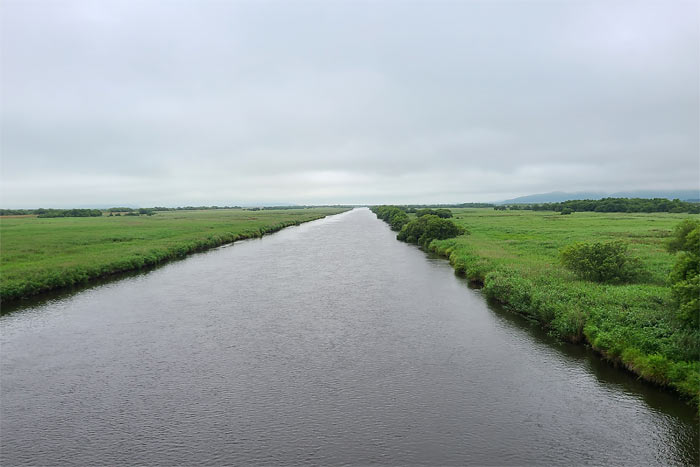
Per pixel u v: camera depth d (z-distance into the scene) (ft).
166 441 39.99
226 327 72.95
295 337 67.67
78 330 71.61
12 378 53.26
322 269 131.44
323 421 42.88
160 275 122.42
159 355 60.54
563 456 36.78
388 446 38.70
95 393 49.29
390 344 63.98
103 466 36.58
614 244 86.38
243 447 38.96
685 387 42.88
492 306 83.66
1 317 79.00
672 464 35.42
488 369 54.34
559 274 87.15
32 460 37.45
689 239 62.34
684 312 48.39
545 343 62.49
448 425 41.78
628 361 50.16
